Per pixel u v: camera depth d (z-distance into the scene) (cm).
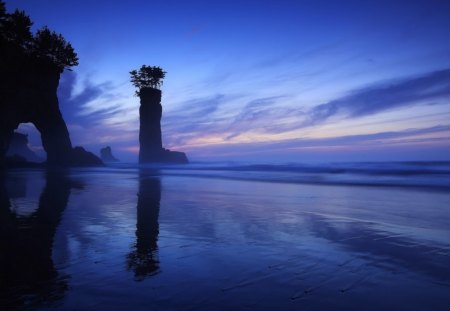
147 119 10038
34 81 5919
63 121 6656
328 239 714
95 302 388
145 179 2842
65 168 5956
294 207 1198
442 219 955
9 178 2766
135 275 480
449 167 3666
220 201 1358
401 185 2114
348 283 454
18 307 373
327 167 4288
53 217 958
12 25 5425
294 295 410
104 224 863
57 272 492
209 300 393
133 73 10256
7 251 605
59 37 6266
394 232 788
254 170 4719
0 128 5119
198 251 615
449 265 536
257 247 646
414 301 395
